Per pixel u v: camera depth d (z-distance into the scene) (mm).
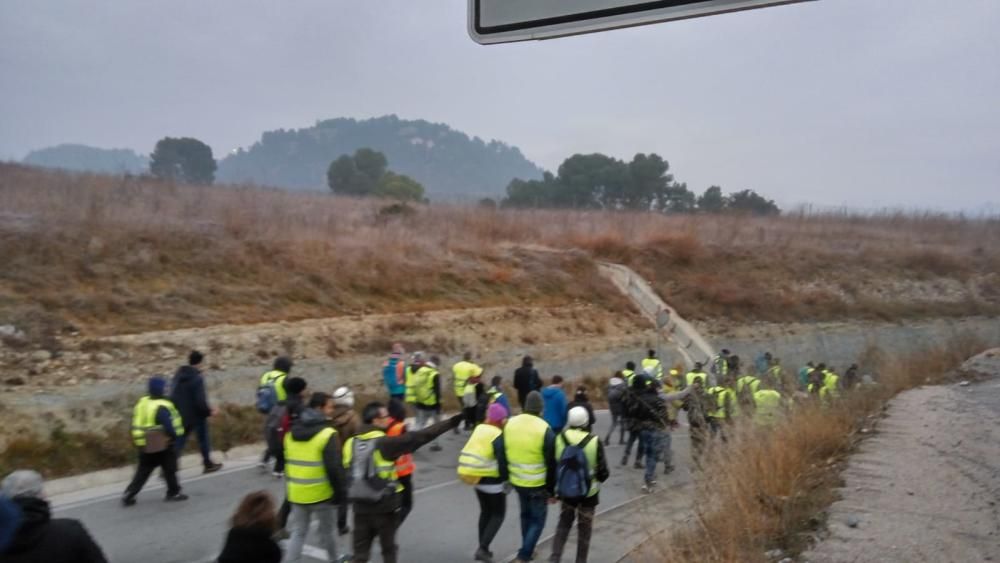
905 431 11148
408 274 26984
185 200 26172
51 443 12812
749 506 7855
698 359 32281
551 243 37438
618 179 79125
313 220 28094
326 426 7711
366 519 7715
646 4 2205
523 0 2422
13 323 15547
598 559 9289
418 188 66312
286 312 21219
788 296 40094
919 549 6859
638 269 38281
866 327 39781
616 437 18438
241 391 16906
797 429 10516
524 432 8656
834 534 7328
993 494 8250
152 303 18688
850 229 55438
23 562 4227
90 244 19938
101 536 9438
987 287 47594
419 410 16250
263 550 4676
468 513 11156
